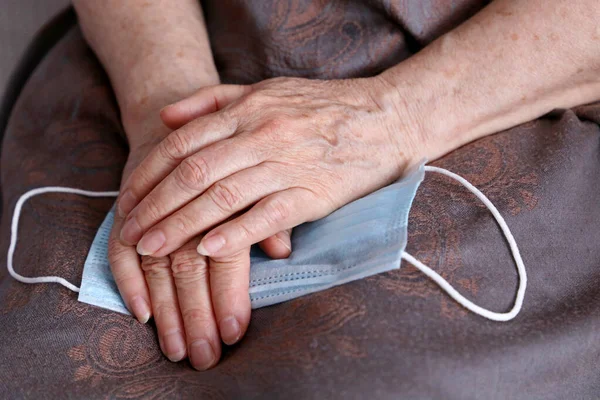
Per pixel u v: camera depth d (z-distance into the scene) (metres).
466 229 0.64
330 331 0.56
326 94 0.76
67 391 0.61
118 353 0.65
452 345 0.55
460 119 0.76
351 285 0.60
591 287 0.66
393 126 0.75
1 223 0.94
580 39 0.73
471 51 0.77
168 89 0.84
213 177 0.66
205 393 0.58
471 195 0.67
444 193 0.68
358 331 0.55
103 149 0.90
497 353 0.55
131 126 0.85
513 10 0.76
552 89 0.77
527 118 0.79
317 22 0.83
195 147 0.69
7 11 1.67
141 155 0.79
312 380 0.53
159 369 0.64
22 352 0.64
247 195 0.66
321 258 0.64
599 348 0.61
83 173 0.86
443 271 0.61
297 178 0.68
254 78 0.88
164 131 0.80
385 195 0.66
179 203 0.66
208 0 0.94
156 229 0.65
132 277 0.68
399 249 0.59
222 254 0.63
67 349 0.64
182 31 0.90
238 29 0.87
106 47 0.93
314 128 0.71
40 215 0.81
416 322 0.56
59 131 0.93
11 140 0.99
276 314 0.63
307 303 0.60
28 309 0.67
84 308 0.67
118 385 0.61
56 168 0.88
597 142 0.75
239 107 0.72
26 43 1.68
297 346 0.56
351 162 0.71
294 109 0.73
